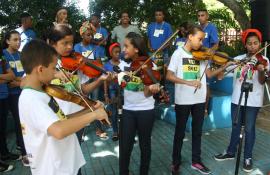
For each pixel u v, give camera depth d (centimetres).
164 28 649
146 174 346
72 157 205
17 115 439
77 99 217
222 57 414
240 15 819
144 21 1001
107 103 468
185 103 370
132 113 329
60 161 197
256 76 381
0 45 410
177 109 377
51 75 190
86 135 546
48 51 185
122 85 315
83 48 504
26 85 188
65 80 274
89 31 499
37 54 183
